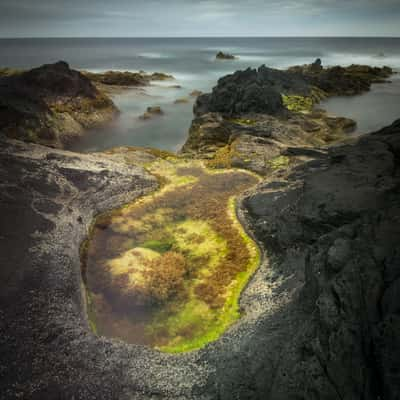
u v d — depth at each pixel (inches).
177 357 551.5
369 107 2591.0
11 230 762.8
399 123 1026.1
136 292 687.7
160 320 641.6
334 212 673.0
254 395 456.1
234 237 856.9
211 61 5605.3
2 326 562.6
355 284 400.5
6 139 1165.1
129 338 602.2
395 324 340.2
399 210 489.1
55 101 2030.0
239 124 1765.5
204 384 494.3
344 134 1919.3
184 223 943.0
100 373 517.3
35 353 535.2
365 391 341.1
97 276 743.7
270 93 2081.7
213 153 1465.3
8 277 650.2
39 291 645.3
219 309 654.5
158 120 2288.4
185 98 2864.2
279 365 446.6
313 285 512.7
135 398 484.1
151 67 4909.0
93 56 6540.4
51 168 1034.7
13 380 494.0
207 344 572.4
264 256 780.6
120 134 2005.4
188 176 1224.8
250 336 551.8
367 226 488.7
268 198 936.9
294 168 1025.5
